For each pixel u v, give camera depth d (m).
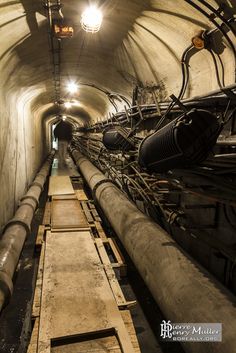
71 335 2.62
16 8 3.00
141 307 3.80
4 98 5.21
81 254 4.33
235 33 2.22
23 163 7.63
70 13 3.42
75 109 13.33
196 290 2.20
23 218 5.24
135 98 5.05
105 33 3.99
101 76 5.81
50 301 3.12
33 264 4.98
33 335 2.70
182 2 2.55
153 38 3.49
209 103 2.59
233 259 2.55
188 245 3.89
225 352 1.67
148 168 2.77
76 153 16.72
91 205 7.06
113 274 3.80
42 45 4.31
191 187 2.62
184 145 1.90
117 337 2.65
